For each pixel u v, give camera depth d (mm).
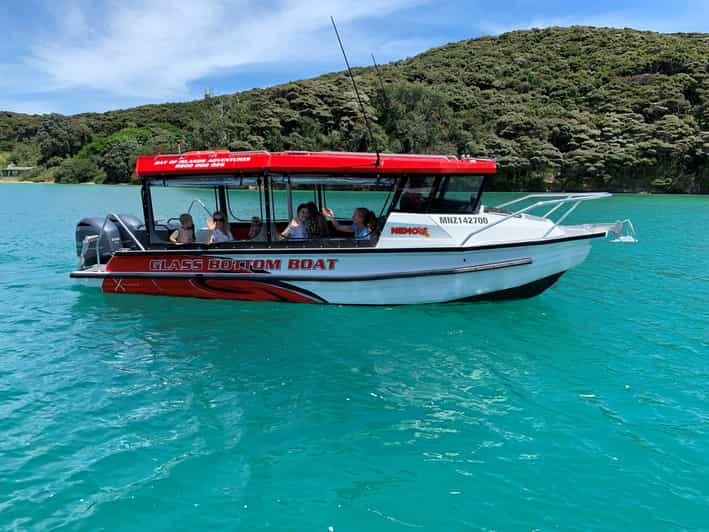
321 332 6699
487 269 7457
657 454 4051
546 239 7531
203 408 4730
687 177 50312
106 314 7453
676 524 3256
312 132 59062
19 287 9469
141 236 8602
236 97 70750
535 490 3592
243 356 5957
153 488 3559
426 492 3557
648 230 20750
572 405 4887
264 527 3203
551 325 7281
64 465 3820
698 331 7152
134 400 4883
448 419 4582
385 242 7289
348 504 3424
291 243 7547
